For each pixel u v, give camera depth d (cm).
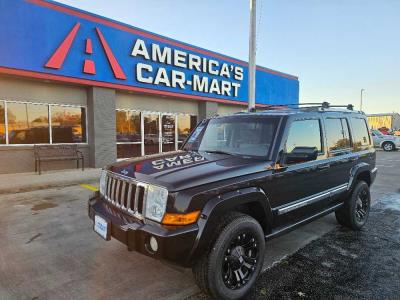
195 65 1459
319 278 343
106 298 301
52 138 1080
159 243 255
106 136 1168
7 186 811
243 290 300
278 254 407
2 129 971
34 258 389
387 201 700
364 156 519
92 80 1093
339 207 466
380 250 420
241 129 393
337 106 495
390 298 303
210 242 281
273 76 2050
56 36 995
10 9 898
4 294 306
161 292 313
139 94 1323
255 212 337
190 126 1575
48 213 586
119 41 1162
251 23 1075
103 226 310
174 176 286
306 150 341
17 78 975
